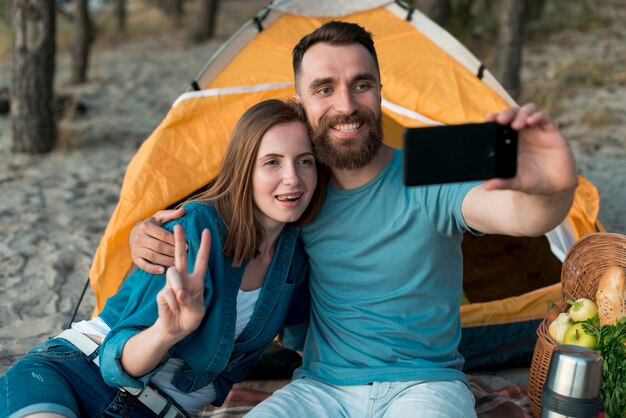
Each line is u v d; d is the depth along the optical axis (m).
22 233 4.72
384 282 2.29
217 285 2.12
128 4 18.58
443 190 2.17
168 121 3.22
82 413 2.09
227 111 3.30
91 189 5.64
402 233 2.25
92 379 2.09
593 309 2.59
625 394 2.29
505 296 3.82
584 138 6.45
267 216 2.25
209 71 3.47
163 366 2.11
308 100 2.27
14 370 2.05
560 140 1.62
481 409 2.76
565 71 8.08
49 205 5.28
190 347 2.13
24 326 3.52
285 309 2.35
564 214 1.80
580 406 2.04
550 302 2.77
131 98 8.90
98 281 2.95
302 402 2.25
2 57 11.18
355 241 2.31
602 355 2.39
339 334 2.35
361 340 2.30
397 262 2.27
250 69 3.52
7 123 7.50
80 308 3.75
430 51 3.69
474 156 1.61
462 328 3.10
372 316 2.29
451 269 2.33
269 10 3.72
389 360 2.29
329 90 2.24
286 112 2.22
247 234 2.16
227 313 2.17
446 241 2.28
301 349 2.67
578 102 7.41
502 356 3.11
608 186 5.30
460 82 3.56
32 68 6.38
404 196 2.26
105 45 12.81
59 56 11.67
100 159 6.43
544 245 4.00
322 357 2.39
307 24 3.80
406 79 3.59
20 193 5.51
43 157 6.46
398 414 2.14
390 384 2.25
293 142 2.19
